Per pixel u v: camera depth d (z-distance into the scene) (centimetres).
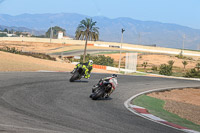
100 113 1808
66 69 5684
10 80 2884
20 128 1202
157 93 3681
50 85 2894
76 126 1370
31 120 1376
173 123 1825
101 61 12775
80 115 1659
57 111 1698
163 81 5316
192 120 2164
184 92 4256
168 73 11800
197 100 3666
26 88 2512
